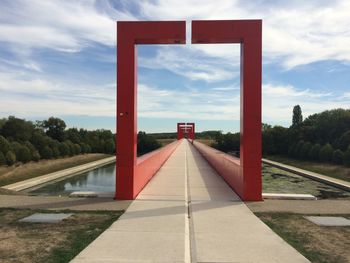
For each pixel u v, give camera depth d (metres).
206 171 18.44
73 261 5.02
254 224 7.20
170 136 142.00
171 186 12.63
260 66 9.71
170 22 9.67
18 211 8.30
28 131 52.31
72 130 72.31
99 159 54.78
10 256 5.25
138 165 10.91
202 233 6.54
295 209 8.73
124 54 9.78
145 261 5.04
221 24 9.70
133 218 7.63
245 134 9.83
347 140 42.00
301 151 46.06
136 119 10.23
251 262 5.03
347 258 5.25
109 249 5.54
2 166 35.50
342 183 23.19
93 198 10.02
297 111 72.44
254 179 9.83
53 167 38.22
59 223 7.22
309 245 5.88
